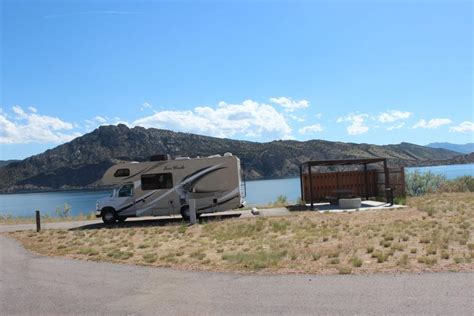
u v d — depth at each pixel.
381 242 12.52
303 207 25.77
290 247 12.91
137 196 23.81
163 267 10.98
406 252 11.13
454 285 7.86
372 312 6.64
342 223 17.67
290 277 9.15
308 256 11.28
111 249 14.51
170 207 23.69
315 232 15.70
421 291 7.58
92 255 13.42
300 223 18.55
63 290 8.89
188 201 23.53
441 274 8.73
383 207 22.98
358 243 12.86
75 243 16.52
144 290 8.64
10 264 12.34
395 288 7.85
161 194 23.75
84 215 30.31
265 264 10.50
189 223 21.58
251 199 40.91
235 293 8.09
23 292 8.86
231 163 23.75
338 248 12.22
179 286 8.84
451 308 6.65
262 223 19.22
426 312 6.53
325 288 8.12
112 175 24.05
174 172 23.77
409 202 24.45
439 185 32.41
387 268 9.55
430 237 12.97
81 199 74.81
